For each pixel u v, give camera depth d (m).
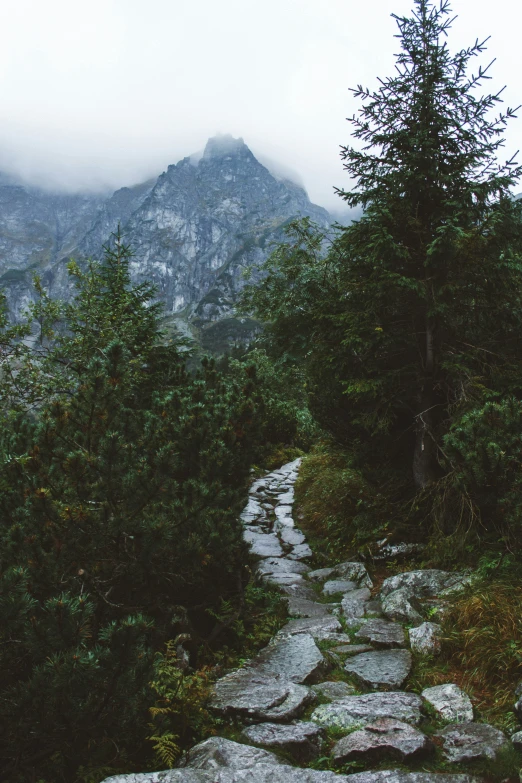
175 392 7.38
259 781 2.76
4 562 3.90
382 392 7.01
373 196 7.16
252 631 5.23
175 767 3.11
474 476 5.46
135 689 3.06
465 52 6.44
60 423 4.87
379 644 4.60
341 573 6.73
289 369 14.95
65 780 3.11
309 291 9.41
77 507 4.12
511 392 6.42
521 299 6.53
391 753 3.05
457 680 3.97
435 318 6.94
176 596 5.24
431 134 6.88
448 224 5.98
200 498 5.02
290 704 3.61
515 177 6.17
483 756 3.02
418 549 6.68
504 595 4.62
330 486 9.26
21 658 3.34
